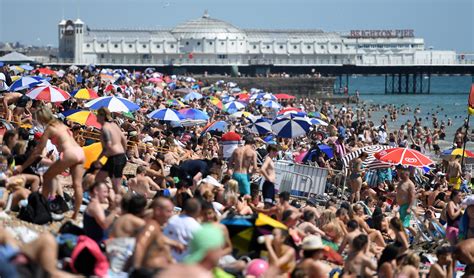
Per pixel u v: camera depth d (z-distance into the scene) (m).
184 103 82.56
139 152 45.19
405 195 34.78
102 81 82.06
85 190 26.97
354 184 42.28
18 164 27.83
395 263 24.11
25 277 15.94
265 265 21.20
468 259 26.09
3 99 46.31
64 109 53.12
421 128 101.50
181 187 30.06
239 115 77.38
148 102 77.88
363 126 82.31
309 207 30.89
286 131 50.28
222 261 22.11
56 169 25.02
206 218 22.81
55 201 25.61
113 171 26.62
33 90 45.69
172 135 52.22
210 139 50.72
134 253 19.56
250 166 32.28
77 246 19.27
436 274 25.58
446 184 47.44
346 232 29.77
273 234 22.02
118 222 20.67
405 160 42.44
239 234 23.22
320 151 48.50
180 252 20.58
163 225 21.31
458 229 32.25
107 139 26.41
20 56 140.50
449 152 57.84
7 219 23.89
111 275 19.86
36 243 16.77
